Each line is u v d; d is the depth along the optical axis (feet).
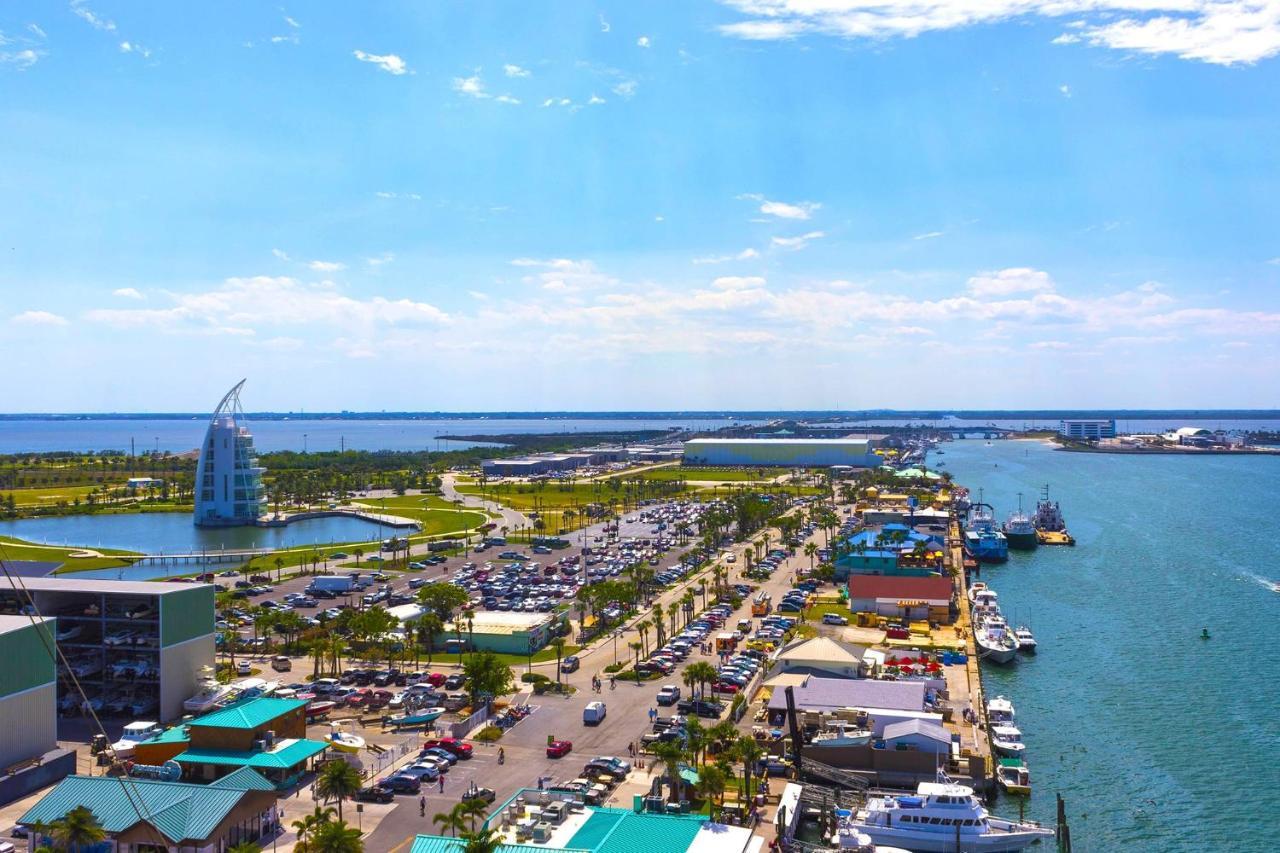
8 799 416.26
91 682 556.10
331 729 518.78
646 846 353.31
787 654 636.89
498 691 552.82
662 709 557.33
